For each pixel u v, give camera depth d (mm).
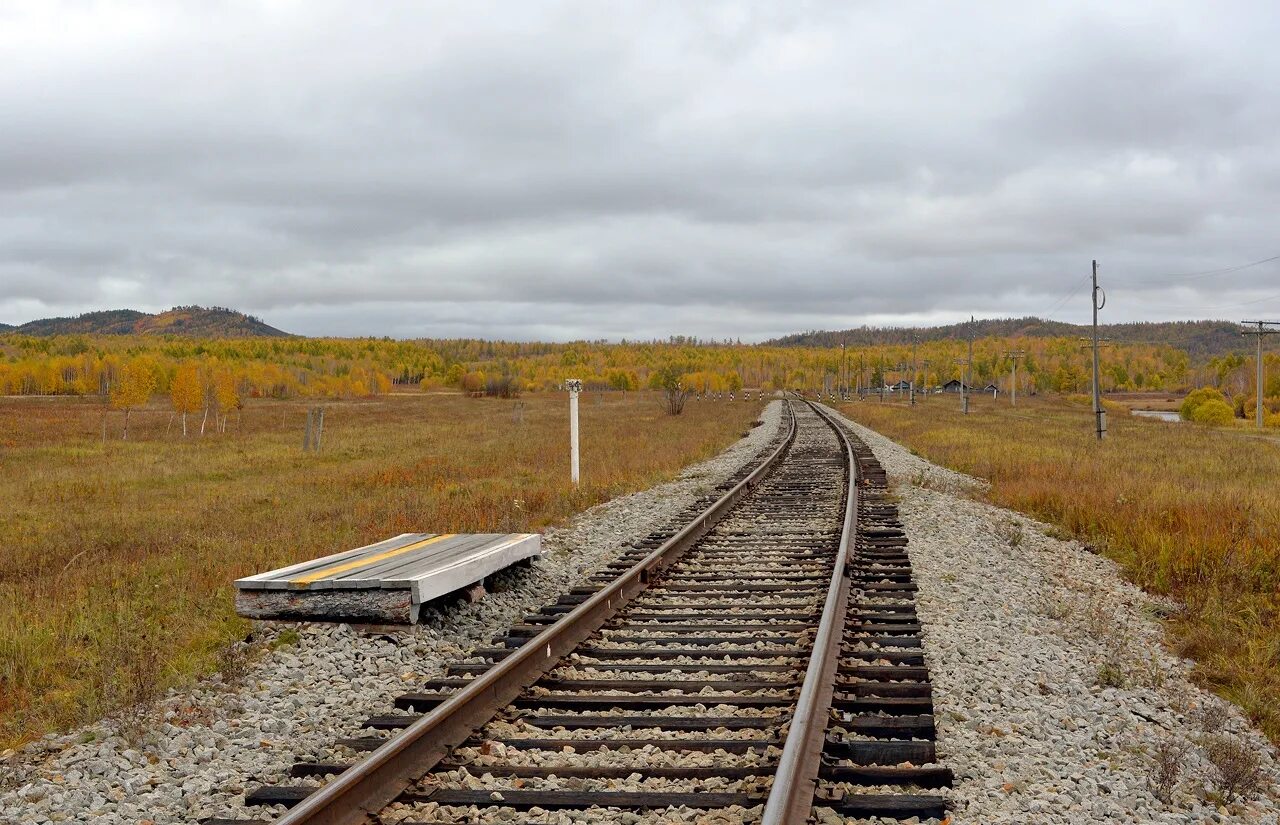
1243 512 14836
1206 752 5895
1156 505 15773
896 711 5973
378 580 8016
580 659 7266
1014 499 18250
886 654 7227
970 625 8445
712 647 7562
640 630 8172
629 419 56344
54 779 5273
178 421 55188
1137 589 11391
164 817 4742
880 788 4770
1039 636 8438
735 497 17109
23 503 20109
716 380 195125
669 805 4578
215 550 12836
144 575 11172
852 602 8992
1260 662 8203
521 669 6594
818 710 5562
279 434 43562
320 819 4242
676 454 28031
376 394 136625
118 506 19516
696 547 12320
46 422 53250
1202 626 9445
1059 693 6777
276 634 8359
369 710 6336
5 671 7523
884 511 15508
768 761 5086
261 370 142750
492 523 14047
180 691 6844
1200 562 11820
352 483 22391
